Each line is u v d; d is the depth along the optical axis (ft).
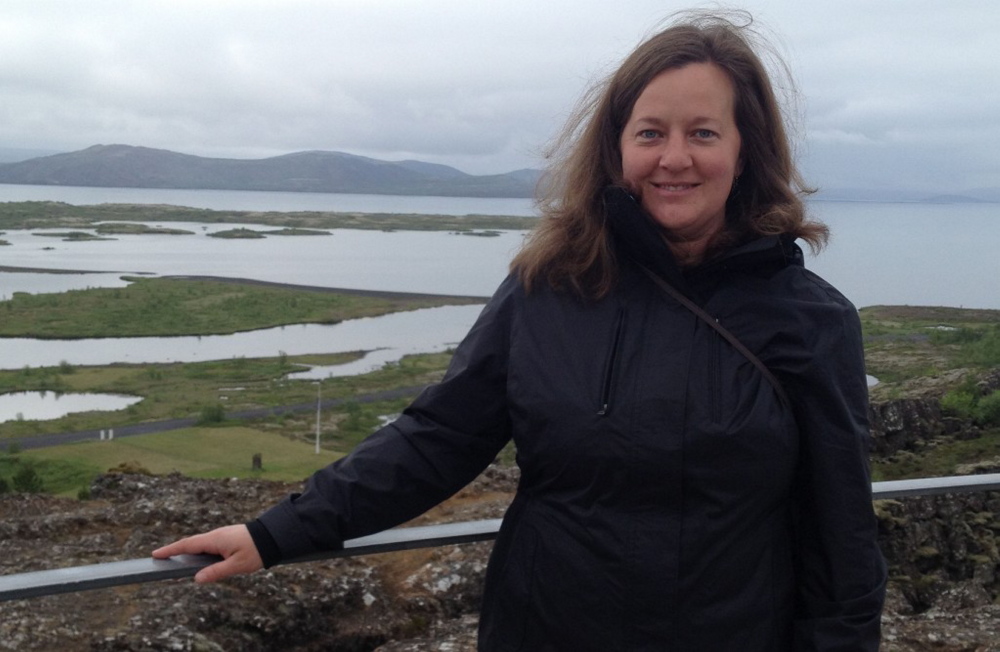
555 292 8.54
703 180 8.46
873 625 7.98
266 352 386.73
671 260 8.03
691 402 7.82
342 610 19.39
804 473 8.18
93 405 282.77
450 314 501.56
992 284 608.19
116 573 7.94
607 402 7.89
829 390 7.88
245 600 18.75
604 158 8.89
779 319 8.09
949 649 15.57
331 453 183.73
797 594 8.39
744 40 8.79
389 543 9.07
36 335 426.51
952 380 51.26
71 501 29.35
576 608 8.04
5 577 7.61
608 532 7.93
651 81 8.52
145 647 16.70
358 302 531.50
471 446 8.75
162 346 406.41
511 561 8.50
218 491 28.76
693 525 7.83
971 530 25.82
